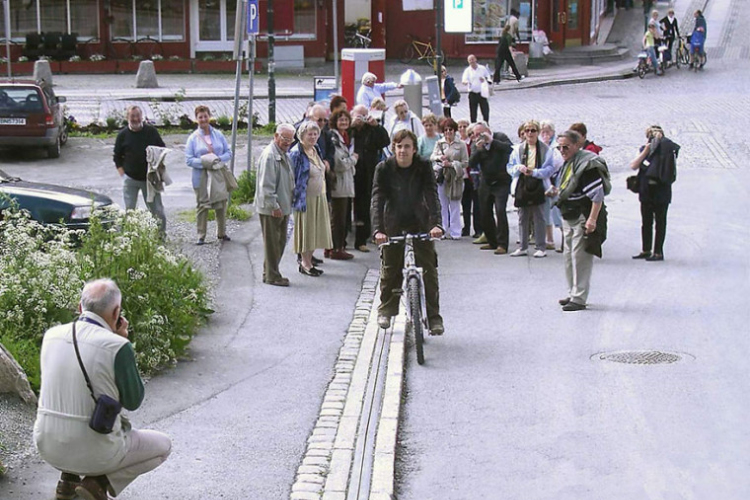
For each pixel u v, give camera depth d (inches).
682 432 434.6
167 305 547.2
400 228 561.3
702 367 520.7
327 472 397.1
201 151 788.6
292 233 835.4
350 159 755.4
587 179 618.5
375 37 2273.6
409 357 548.4
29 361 476.7
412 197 559.5
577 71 2042.3
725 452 413.1
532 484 388.5
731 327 593.6
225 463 404.5
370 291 679.7
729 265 751.7
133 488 379.2
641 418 451.5
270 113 1434.5
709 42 2375.7
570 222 629.9
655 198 757.9
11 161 1239.5
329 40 2276.1
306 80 1995.6
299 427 444.5
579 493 379.6
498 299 663.8
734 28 2493.8
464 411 466.3
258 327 595.5
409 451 422.9
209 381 503.5
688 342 565.6
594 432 437.4
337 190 751.7
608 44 2352.4
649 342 566.6
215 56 2204.7
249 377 510.6
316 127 694.5
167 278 565.9
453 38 2231.8
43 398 329.4
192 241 809.5
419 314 533.0
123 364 326.0
